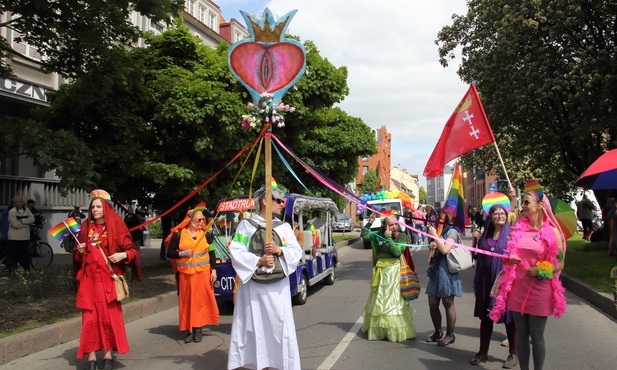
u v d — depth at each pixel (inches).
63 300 325.4
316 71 599.2
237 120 430.3
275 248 181.2
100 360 234.1
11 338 233.6
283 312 182.1
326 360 229.9
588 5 496.7
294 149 587.5
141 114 441.1
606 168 288.8
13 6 300.7
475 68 608.7
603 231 684.7
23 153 302.7
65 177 294.7
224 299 347.3
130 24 353.1
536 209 183.3
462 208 250.7
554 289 177.0
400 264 271.0
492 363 223.0
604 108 496.1
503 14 543.5
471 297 398.9
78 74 360.5
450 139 260.7
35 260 570.6
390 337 260.1
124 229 225.1
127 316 319.3
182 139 446.9
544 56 496.7
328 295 420.8
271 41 200.2
